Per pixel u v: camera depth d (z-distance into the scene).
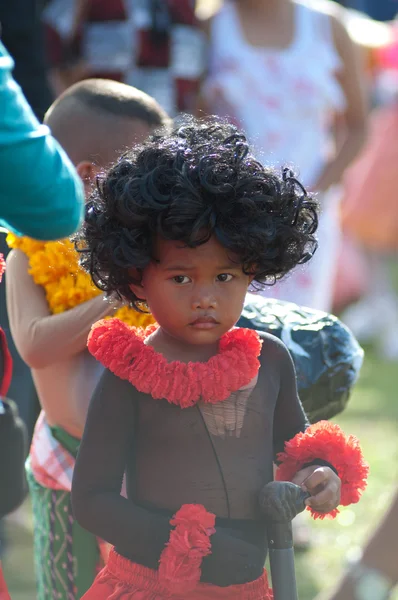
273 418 5.70
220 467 5.36
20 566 10.58
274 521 5.34
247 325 6.71
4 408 6.81
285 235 5.26
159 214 5.05
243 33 12.36
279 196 5.21
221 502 5.35
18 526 11.48
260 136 12.17
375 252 21.05
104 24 12.34
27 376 9.02
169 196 5.05
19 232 4.89
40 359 6.47
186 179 5.05
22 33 11.18
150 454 5.36
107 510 5.26
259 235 5.11
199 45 12.44
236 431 5.41
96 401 5.40
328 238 12.27
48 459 6.84
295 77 12.20
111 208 5.20
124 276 5.35
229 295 5.24
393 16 25.45
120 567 5.38
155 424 5.34
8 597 5.94
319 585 10.00
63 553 6.92
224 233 5.08
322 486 5.43
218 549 5.25
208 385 5.29
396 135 20.72
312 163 12.36
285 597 5.34
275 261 5.31
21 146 4.53
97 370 6.64
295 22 12.43
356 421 15.23
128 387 5.36
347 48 12.63
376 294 20.98
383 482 12.63
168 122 7.15
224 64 12.34
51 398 6.69
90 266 5.41
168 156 5.17
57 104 7.21
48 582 7.02
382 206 20.69
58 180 4.68
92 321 6.30
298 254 5.41
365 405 16.16
